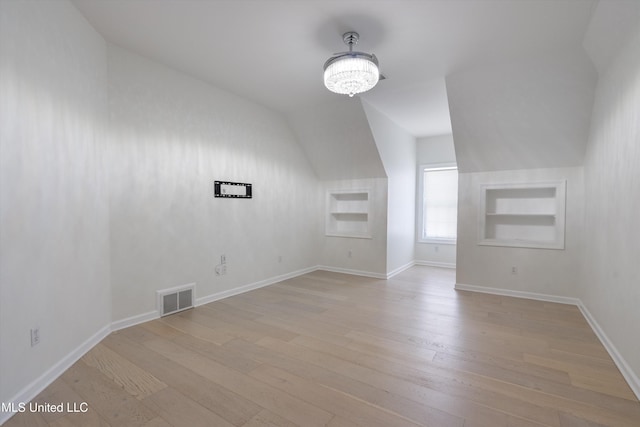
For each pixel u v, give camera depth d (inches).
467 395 79.0
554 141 151.3
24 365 75.5
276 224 197.0
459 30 105.0
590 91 126.6
